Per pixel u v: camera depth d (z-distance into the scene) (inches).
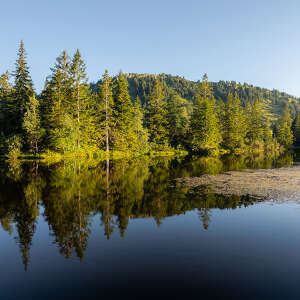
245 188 533.3
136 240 263.3
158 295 168.9
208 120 1882.4
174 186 554.9
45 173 734.5
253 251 237.3
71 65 1510.8
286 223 317.4
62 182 590.6
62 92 1481.3
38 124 1301.7
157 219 331.6
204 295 168.9
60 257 225.5
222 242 258.7
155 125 1988.2
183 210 373.1
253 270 202.1
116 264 212.7
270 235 277.9
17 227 300.4
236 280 187.5
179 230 293.3
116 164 1030.4
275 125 3708.2
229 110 2271.2
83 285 181.6
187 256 227.0
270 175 722.8
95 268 205.9
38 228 297.0
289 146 3102.9
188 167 938.1
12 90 1521.9
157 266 208.7
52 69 1481.3
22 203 404.8
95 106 1780.3
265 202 418.3
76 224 311.6
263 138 2610.7
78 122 1446.9
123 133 1683.1
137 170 831.1
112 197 448.8
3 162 1059.9
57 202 411.2
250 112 2842.0
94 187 535.8
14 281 187.5
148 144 1836.9
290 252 235.3
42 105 1533.0
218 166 979.9
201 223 317.7
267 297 166.7
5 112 1481.3
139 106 2103.8
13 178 641.6
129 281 186.4
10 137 1272.1
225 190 513.0
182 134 2162.9
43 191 492.4
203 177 682.8
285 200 431.5
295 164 1069.1
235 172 793.6
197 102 2073.1
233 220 328.8
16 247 246.8
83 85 1555.1
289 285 180.9
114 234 279.7
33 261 218.7
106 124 1611.7
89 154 1429.6
